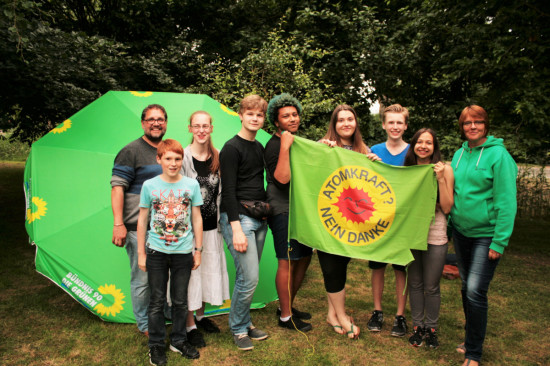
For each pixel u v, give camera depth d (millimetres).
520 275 5492
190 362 3092
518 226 9078
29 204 4035
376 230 3365
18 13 4789
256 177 3373
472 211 2986
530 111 5660
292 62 7410
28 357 3123
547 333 3734
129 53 7816
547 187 10227
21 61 5328
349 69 8562
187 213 3064
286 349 3332
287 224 3502
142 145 3312
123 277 3840
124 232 3229
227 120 4961
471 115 3002
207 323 3701
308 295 4578
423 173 3271
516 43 6020
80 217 3951
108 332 3557
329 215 3428
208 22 8656
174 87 7344
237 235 3150
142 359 3133
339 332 3629
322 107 6918
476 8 6277
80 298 3727
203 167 3342
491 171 2916
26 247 6289
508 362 3209
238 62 8188
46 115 7047
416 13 7652
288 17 8281
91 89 6320
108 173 4105
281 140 3379
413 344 3393
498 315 4121
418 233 3289
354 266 5719
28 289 4578
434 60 7996
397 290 3660
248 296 3285
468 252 3150
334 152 3430
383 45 8656
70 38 5648
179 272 3082
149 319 3047
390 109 3627
